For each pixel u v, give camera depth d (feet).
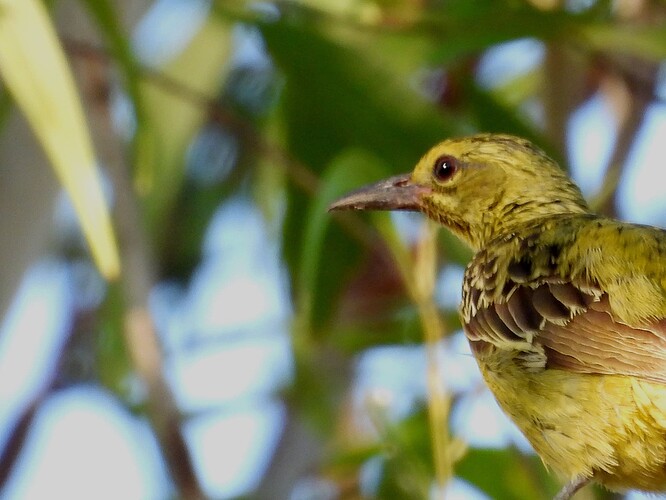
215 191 60.29
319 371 54.60
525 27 46.83
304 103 49.70
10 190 48.44
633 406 38.91
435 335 42.55
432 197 46.21
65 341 58.13
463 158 46.01
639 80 50.08
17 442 55.52
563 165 49.52
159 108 54.60
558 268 41.39
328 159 49.90
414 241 49.34
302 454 54.03
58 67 39.09
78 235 60.34
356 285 51.49
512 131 50.39
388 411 46.24
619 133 50.83
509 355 41.47
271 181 55.62
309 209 49.93
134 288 45.09
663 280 39.78
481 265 43.29
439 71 51.88
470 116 51.29
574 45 48.70
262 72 57.31
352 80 49.39
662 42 47.21
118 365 55.36
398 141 49.52
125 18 49.98
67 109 39.11
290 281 50.67
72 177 39.04
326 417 54.34
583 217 43.37
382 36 49.42
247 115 57.16
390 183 46.57
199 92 51.88
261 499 53.52
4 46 38.99
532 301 41.37
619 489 40.47
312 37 48.93
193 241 59.88
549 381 40.37
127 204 45.83
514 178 45.57
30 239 48.73
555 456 40.63
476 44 46.73
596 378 39.50
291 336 53.88
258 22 48.91
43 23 39.09
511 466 45.93
